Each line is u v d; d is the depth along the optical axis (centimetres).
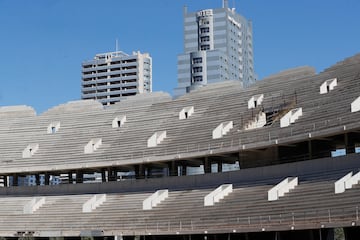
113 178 7194
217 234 5441
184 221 5534
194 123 6900
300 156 5791
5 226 6769
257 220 4912
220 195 5691
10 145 7919
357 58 6156
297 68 6731
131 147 6988
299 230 4847
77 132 7756
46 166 7306
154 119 7394
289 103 6219
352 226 4175
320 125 5328
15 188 7500
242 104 6762
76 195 7050
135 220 6000
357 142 5800
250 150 5962
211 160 6606
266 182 5553
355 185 4528
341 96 5631
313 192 4828
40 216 6775
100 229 6122
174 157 6425
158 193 6234
